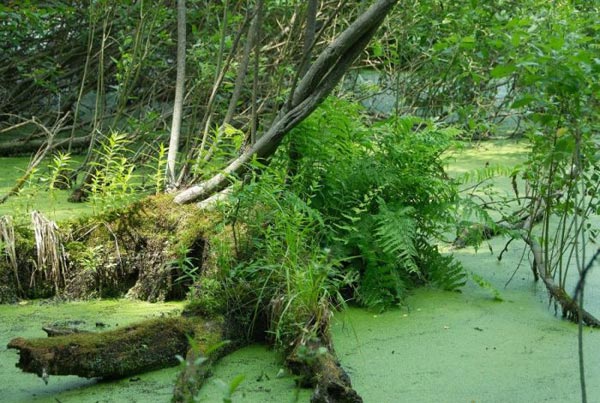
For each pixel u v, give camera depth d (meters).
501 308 5.57
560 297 5.45
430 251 6.04
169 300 5.62
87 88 10.31
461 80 10.16
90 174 7.46
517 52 7.34
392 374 4.57
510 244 6.88
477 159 9.52
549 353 4.87
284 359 4.65
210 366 4.55
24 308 5.51
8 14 8.86
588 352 4.88
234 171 5.81
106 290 5.71
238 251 5.34
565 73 5.10
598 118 5.57
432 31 9.20
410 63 10.11
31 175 6.80
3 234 5.73
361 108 6.39
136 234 5.74
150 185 7.53
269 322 4.93
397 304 5.55
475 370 4.63
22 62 9.82
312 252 5.30
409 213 5.92
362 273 5.69
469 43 7.54
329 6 9.29
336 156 5.95
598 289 5.88
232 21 7.78
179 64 7.04
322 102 5.84
